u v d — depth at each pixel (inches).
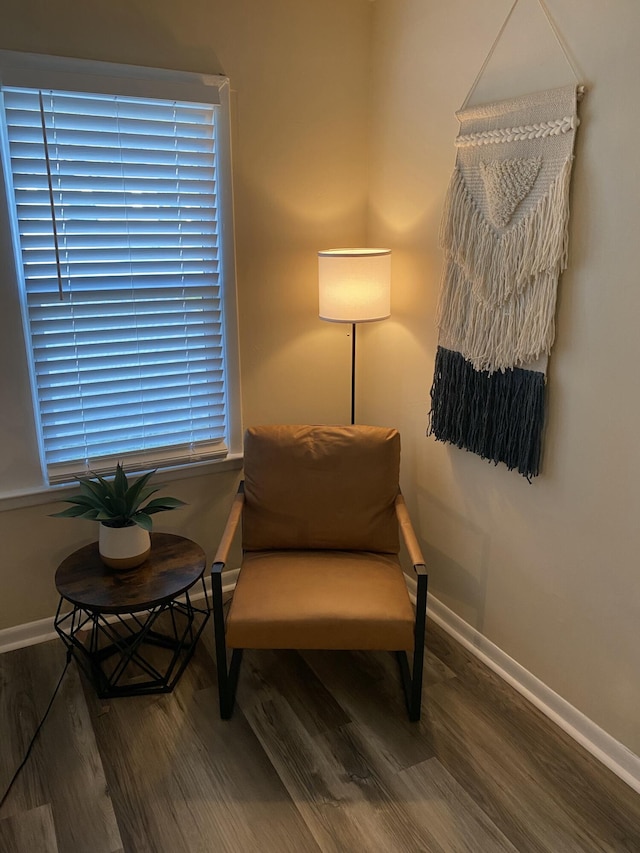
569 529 76.7
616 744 75.3
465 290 83.8
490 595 91.3
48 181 81.7
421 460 101.3
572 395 72.9
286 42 91.9
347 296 91.7
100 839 66.9
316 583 82.7
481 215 79.4
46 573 95.5
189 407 99.9
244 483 95.5
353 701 85.9
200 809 70.2
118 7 80.4
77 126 82.1
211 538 107.4
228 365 100.9
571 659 79.6
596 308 68.4
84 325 89.2
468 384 85.7
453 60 82.9
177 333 95.9
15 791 72.3
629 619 71.4
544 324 73.0
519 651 87.7
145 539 86.4
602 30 63.1
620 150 63.1
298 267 102.7
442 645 97.3
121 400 94.6
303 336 106.5
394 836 67.2
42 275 84.9
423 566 76.3
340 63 97.0
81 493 91.5
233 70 89.2
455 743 79.1
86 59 80.2
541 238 71.6
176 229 91.8
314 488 92.4
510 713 84.0
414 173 93.6
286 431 94.7
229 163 92.0
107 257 88.2
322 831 67.8
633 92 61.1
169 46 84.4
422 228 93.6
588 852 65.7
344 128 100.3
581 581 76.4
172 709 84.2
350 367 112.9
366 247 107.9
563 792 72.5
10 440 88.5
